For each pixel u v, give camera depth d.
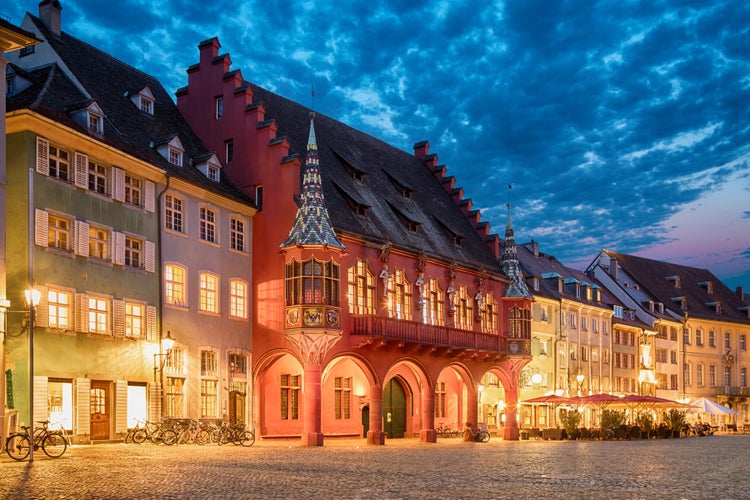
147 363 32.84
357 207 42.69
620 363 79.12
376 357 40.22
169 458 23.94
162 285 34.09
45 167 28.92
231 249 38.34
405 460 26.41
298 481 18.25
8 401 27.31
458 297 48.34
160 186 34.62
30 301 23.11
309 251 37.00
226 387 37.25
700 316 90.88
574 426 51.22
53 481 17.06
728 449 38.34
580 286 74.44
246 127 40.75
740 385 95.56
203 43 42.44
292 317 36.91
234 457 25.41
